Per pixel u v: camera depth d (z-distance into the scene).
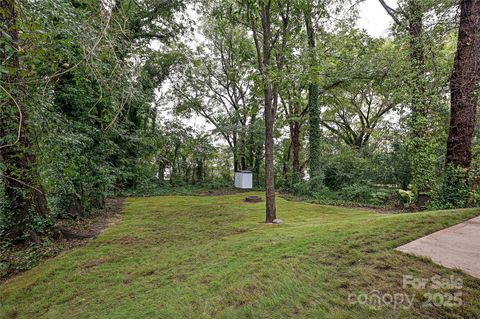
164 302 2.25
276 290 2.08
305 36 6.45
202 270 2.84
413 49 6.38
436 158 6.57
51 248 4.17
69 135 3.51
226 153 15.20
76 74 2.83
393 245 2.56
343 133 14.84
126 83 2.67
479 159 5.37
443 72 5.92
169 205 8.48
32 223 4.26
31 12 2.04
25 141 2.69
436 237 2.71
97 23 2.30
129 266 3.32
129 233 4.92
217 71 14.31
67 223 5.49
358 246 2.65
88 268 3.32
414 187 6.88
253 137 13.59
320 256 2.57
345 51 8.48
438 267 2.03
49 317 2.32
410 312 1.56
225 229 4.96
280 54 5.28
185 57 12.83
